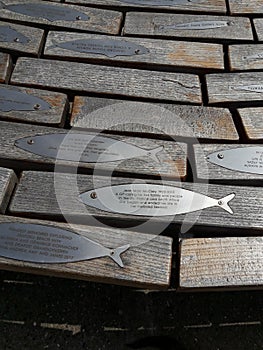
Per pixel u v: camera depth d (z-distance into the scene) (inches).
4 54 24.6
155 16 27.4
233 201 19.8
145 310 21.7
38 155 21.0
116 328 21.2
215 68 25.2
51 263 18.1
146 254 18.3
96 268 18.1
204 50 25.8
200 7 28.0
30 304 21.7
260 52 25.7
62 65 24.7
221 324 21.4
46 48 25.6
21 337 21.1
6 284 22.2
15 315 21.5
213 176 20.8
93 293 22.0
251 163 21.1
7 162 21.2
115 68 24.6
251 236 19.2
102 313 21.6
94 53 25.3
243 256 18.4
